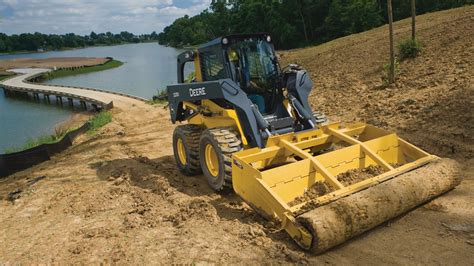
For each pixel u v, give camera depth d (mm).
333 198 4711
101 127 16484
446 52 14586
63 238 5664
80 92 31875
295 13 58688
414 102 10250
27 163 11305
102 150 11492
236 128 6602
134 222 5824
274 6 60844
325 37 54844
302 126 6773
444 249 4301
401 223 4934
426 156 5770
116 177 8367
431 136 8008
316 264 4254
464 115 8531
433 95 10312
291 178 5297
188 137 7590
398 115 9758
